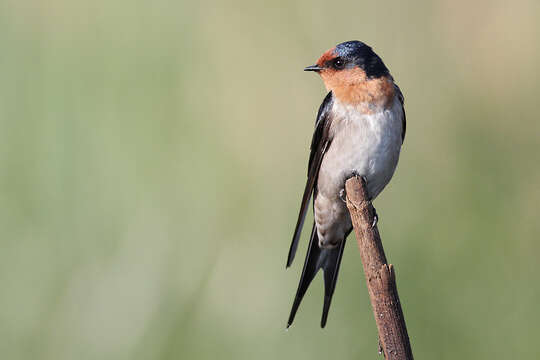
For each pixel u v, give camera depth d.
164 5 12.69
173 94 12.38
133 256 11.40
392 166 9.34
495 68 12.43
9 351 11.02
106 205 11.73
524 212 11.59
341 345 10.78
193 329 10.97
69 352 10.96
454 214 11.66
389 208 11.86
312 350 10.80
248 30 12.64
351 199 8.02
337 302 11.04
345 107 9.23
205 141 12.21
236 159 12.16
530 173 11.79
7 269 11.37
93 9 12.70
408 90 12.45
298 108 12.38
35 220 11.61
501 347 10.86
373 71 9.18
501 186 11.77
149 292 11.20
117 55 12.50
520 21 12.44
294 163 12.19
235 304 11.10
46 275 11.33
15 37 12.45
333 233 9.55
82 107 12.15
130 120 12.15
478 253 11.38
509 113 12.25
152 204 11.73
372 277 7.25
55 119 12.05
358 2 12.65
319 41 12.53
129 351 10.88
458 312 11.02
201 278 11.27
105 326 11.02
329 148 9.38
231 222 11.77
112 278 11.27
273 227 11.71
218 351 10.84
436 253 11.40
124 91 12.30
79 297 11.18
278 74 12.48
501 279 11.15
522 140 12.06
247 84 12.48
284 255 11.48
